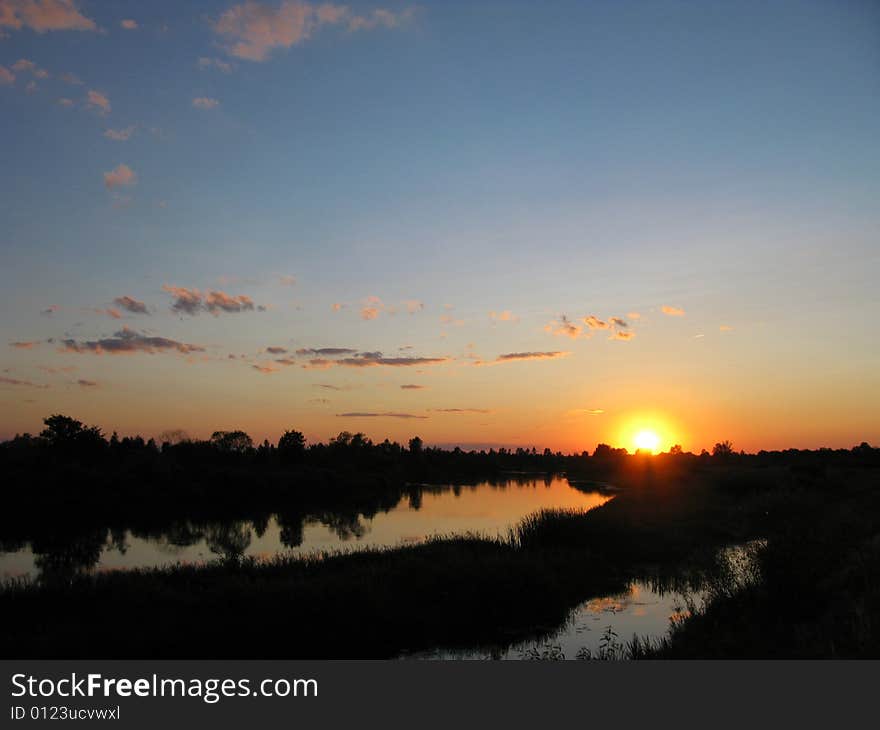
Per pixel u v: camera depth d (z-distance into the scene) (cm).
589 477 11025
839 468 6806
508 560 2097
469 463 13088
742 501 4091
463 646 1562
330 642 1502
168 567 2167
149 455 6906
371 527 3950
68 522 4472
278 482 6575
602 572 2336
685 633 1467
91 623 1449
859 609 1214
